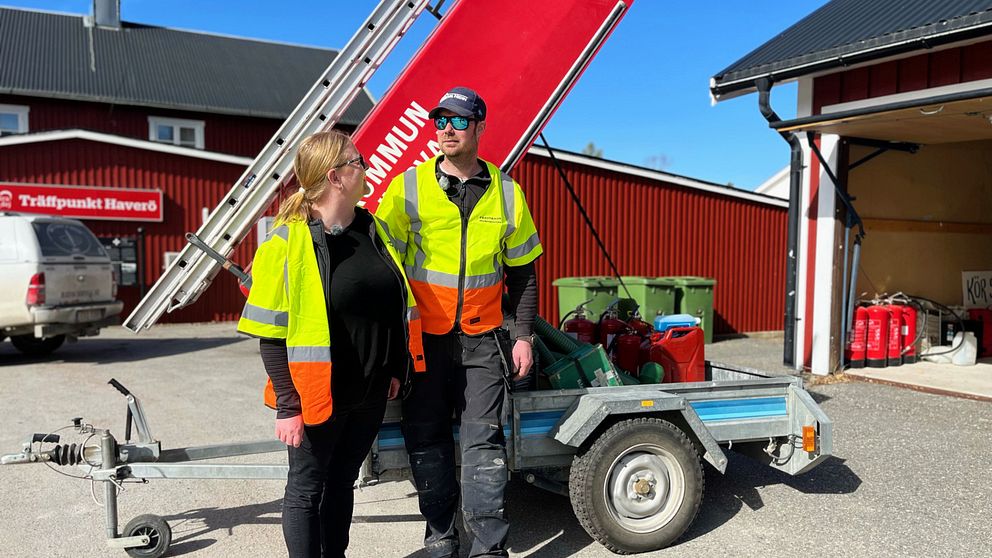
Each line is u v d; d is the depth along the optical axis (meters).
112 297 10.18
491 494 3.02
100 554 3.53
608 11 4.08
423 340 3.08
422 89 3.88
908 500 4.26
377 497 4.41
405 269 3.08
